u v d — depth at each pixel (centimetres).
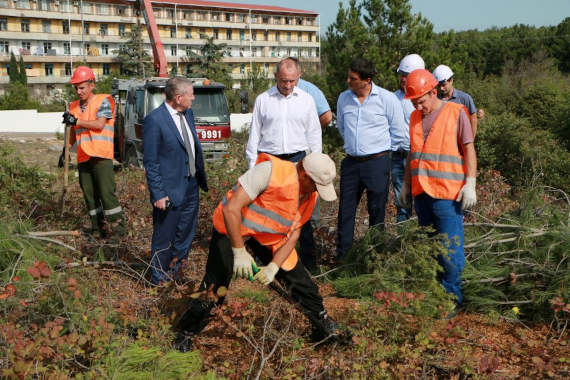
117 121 1334
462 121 377
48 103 5416
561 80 3200
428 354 323
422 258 374
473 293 405
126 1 7025
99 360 292
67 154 565
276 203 295
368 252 450
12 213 520
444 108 384
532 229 436
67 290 334
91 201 559
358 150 477
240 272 296
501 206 625
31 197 603
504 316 389
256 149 484
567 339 352
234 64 7944
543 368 288
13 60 6069
